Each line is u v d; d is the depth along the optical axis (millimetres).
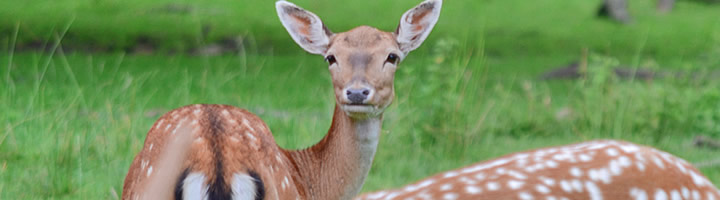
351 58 6035
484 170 4703
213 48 24328
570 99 15156
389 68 6086
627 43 29094
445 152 11430
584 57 14312
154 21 26406
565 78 21156
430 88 11984
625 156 4914
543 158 4848
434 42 25594
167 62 21672
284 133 11648
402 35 6312
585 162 4797
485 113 12234
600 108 13203
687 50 27562
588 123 13141
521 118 13609
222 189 4707
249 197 4805
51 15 26281
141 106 12727
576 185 4625
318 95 16219
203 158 4820
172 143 5000
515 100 15203
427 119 11797
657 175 4820
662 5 35500
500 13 32469
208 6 28828
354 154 6242
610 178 4711
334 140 6332
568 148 5090
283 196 5246
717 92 12812
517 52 26484
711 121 12609
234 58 23094
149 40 24656
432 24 6398
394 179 10031
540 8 33750
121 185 8938
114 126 10672
